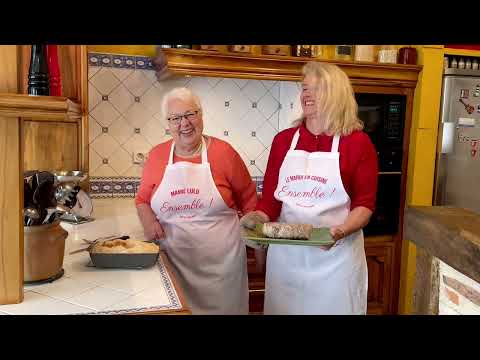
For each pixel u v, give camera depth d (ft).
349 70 9.54
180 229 6.54
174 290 4.35
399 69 9.83
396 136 10.14
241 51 8.93
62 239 4.60
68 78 7.66
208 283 6.60
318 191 6.21
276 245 6.63
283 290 6.57
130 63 9.59
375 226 10.13
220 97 10.31
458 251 3.00
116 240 5.30
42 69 4.02
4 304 3.89
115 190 9.76
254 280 9.53
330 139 6.19
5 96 3.40
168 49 8.43
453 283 3.41
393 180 10.20
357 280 6.22
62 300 4.02
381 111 9.99
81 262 5.20
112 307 3.88
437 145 10.23
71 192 7.36
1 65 3.64
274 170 6.62
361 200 6.06
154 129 9.88
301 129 6.40
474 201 10.46
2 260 3.84
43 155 7.72
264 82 10.55
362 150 6.08
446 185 10.24
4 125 3.69
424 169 10.19
